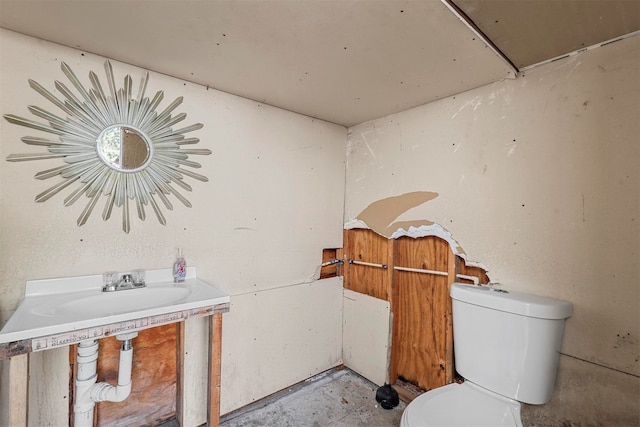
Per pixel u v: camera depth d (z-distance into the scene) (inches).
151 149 61.9
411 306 81.0
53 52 52.5
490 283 62.7
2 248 49.1
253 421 71.6
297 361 85.7
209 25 46.9
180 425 65.3
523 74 59.2
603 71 49.8
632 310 46.4
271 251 79.7
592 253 50.2
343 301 96.2
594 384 49.3
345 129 96.4
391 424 70.9
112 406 60.7
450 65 57.3
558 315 49.7
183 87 65.6
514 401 50.6
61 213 53.5
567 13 42.9
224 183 71.6
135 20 45.9
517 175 59.5
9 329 38.0
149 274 61.6
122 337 52.6
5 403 49.3
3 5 42.4
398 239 83.9
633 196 46.6
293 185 84.0
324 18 44.5
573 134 52.7
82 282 54.6
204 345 69.0
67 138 53.9
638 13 42.7
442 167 72.2
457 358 59.3
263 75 63.1
